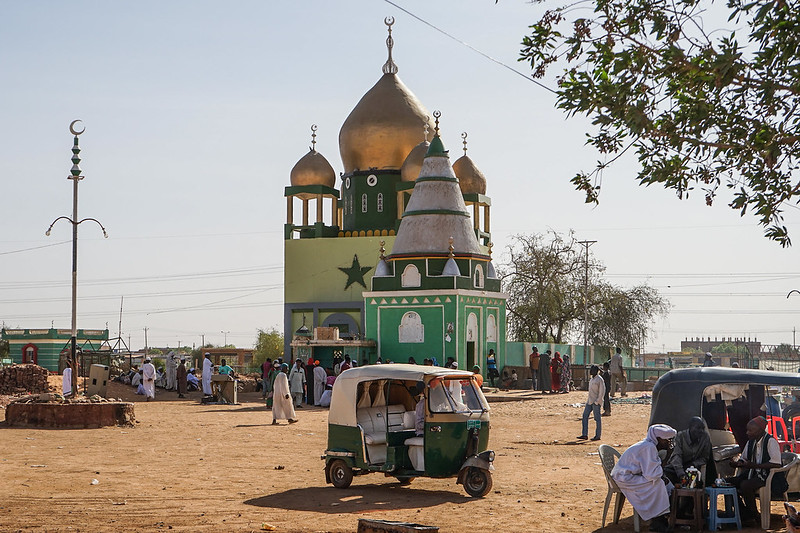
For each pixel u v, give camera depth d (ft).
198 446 66.54
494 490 46.47
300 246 166.50
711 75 31.27
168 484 47.62
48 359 279.49
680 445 37.32
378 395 48.88
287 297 166.30
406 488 47.44
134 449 63.98
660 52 31.86
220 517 38.40
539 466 56.18
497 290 150.82
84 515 38.52
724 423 40.88
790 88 29.55
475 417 46.09
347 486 47.16
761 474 36.45
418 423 46.24
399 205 165.07
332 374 127.95
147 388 124.98
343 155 174.29
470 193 171.42
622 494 37.42
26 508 40.04
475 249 145.79
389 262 147.74
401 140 169.17
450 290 138.21
